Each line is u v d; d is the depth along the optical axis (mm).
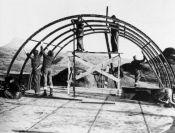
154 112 9609
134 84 16891
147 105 10984
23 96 11828
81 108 9859
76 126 7383
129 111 9656
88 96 12664
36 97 11766
